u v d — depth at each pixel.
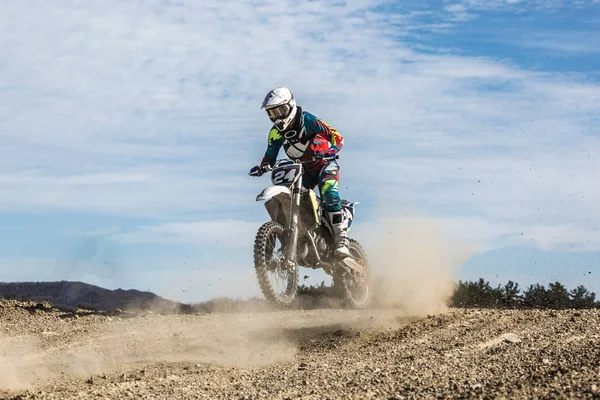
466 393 4.45
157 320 9.84
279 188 7.44
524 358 5.65
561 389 4.29
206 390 5.18
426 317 8.72
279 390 5.04
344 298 9.12
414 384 4.91
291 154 8.02
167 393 5.08
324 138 7.96
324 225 8.16
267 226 7.50
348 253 8.21
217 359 6.88
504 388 4.48
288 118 7.68
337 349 7.29
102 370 6.36
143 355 7.20
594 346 5.80
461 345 6.84
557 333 7.07
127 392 5.14
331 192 8.05
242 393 5.01
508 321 8.11
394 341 7.48
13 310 10.56
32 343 8.05
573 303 12.37
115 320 9.91
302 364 6.30
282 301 7.55
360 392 4.77
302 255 7.72
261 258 7.32
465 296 12.59
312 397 4.69
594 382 4.36
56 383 5.72
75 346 7.81
